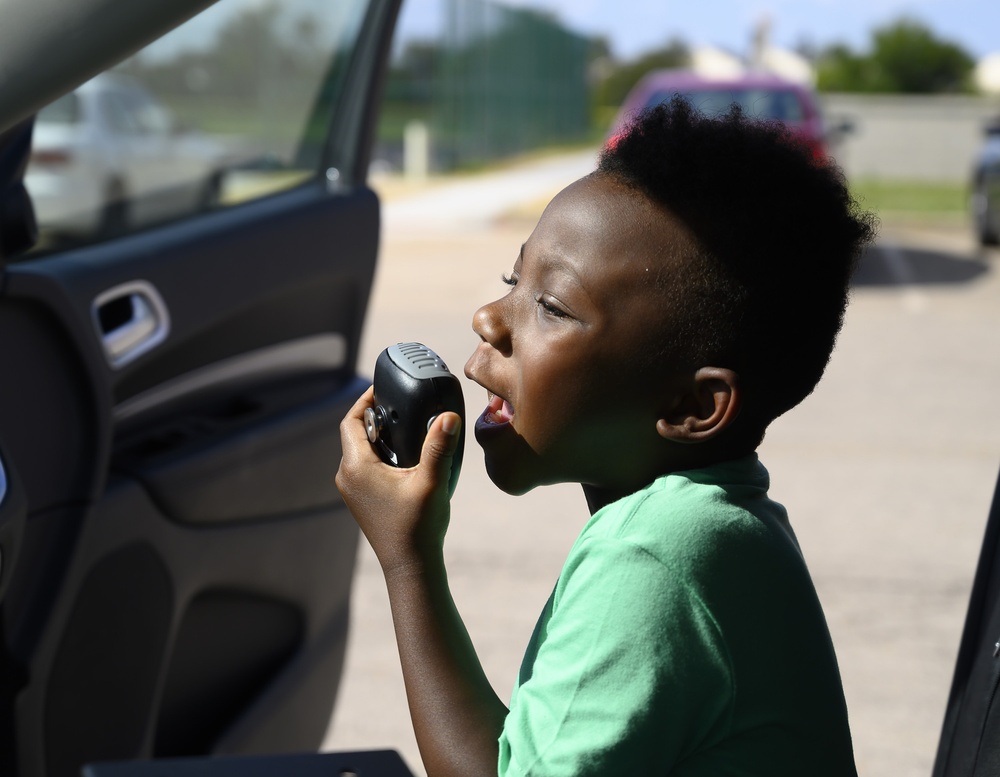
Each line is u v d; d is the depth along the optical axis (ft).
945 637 12.10
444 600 3.73
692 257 3.47
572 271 3.55
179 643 6.57
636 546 3.43
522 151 97.86
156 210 6.97
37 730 5.40
